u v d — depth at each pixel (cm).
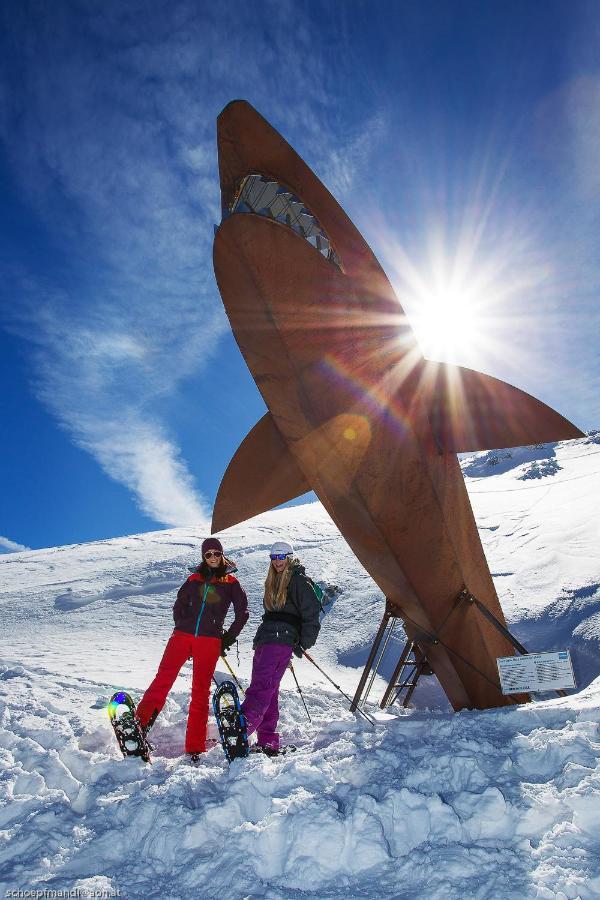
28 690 618
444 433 602
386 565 571
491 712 440
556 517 1424
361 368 543
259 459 674
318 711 645
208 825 313
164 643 1033
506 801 298
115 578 1547
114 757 444
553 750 343
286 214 539
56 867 294
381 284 568
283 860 282
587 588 927
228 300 538
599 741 356
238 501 700
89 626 1174
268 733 452
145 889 275
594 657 738
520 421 597
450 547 578
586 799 285
